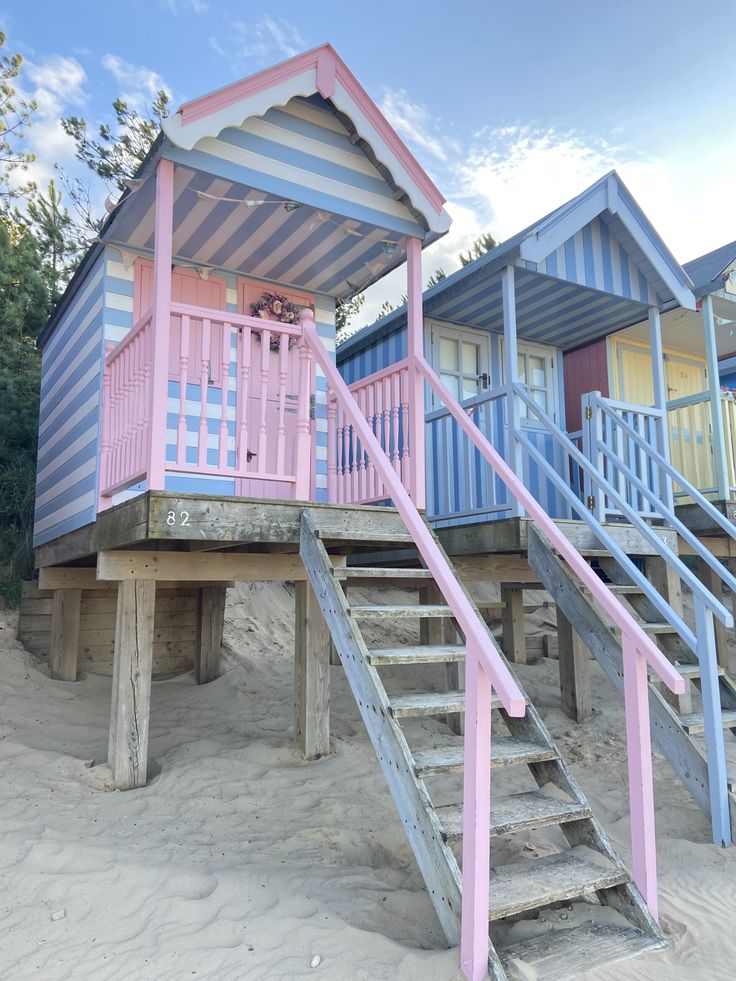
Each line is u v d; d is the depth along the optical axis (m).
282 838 3.63
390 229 5.25
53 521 6.63
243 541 4.16
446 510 6.51
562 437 5.45
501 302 7.10
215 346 6.33
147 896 2.89
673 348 9.12
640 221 6.77
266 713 6.21
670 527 6.11
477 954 2.31
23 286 10.27
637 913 2.78
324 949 2.51
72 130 12.66
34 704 5.91
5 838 3.40
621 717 6.23
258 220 5.51
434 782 4.52
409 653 3.42
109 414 5.03
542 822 2.93
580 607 4.82
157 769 4.80
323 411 6.87
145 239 5.64
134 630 4.61
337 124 5.06
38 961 2.45
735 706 4.56
